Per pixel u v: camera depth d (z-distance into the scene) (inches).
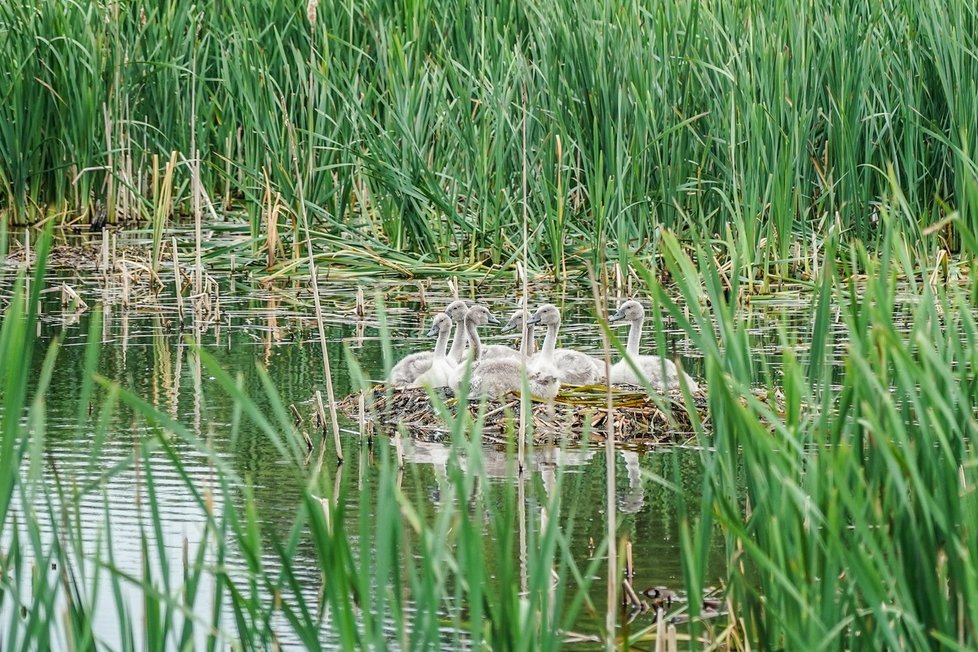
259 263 877.2
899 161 855.7
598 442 524.1
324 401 574.9
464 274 842.2
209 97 1047.0
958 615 253.3
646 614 355.9
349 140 926.4
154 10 1027.3
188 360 639.8
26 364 238.8
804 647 242.1
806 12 852.6
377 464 486.9
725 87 844.0
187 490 452.4
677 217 853.8
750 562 306.0
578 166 877.2
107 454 488.7
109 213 1013.2
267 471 476.1
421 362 615.5
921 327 282.4
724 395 263.4
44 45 1005.2
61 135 1008.9
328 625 345.7
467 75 931.3
